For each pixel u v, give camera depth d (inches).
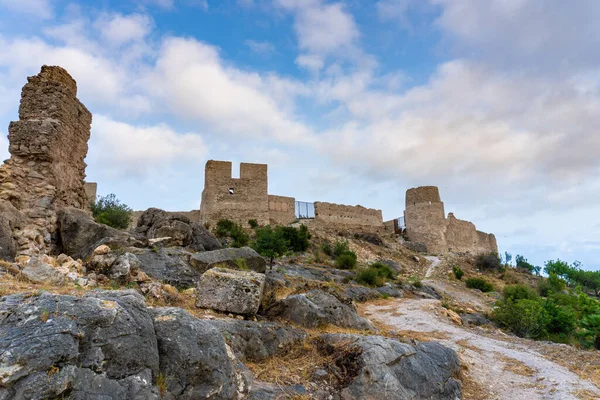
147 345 167.2
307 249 1440.7
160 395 161.3
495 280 1672.0
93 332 154.0
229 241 1322.6
